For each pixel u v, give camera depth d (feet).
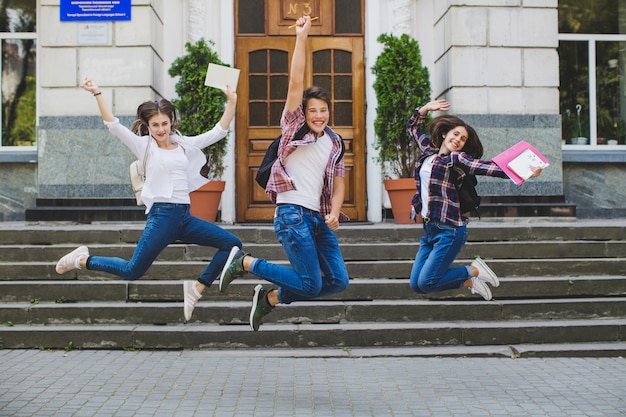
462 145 16.93
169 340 20.79
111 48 30.40
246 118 32.63
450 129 16.94
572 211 30.22
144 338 20.81
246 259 15.71
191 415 14.93
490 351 20.29
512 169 15.64
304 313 21.59
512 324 21.26
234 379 17.78
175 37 32.76
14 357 19.95
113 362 19.43
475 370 18.74
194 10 32.42
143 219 29.37
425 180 16.96
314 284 15.21
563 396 16.34
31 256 24.00
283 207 15.44
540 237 25.43
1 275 23.24
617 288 22.93
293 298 15.84
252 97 32.73
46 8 30.45
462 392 16.69
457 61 30.68
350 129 32.76
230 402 15.87
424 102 29.50
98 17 30.35
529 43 30.96
